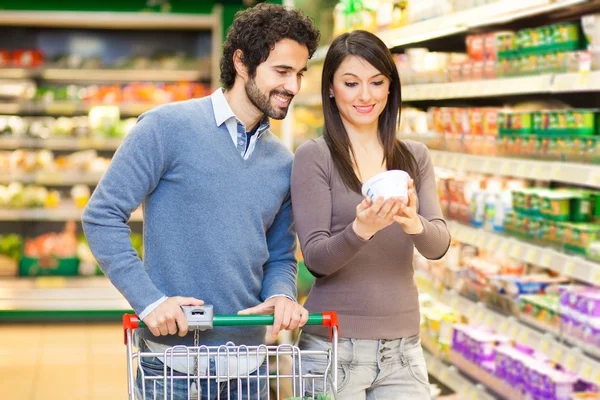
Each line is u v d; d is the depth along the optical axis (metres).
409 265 2.85
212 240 2.66
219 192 2.66
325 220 2.75
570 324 3.69
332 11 6.21
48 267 8.25
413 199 2.44
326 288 2.82
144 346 2.77
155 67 8.43
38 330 7.62
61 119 8.37
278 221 2.91
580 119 3.71
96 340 7.28
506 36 4.17
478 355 4.47
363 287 2.78
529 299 4.04
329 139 2.83
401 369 2.84
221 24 7.95
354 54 2.73
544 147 3.90
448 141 4.76
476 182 4.62
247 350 2.47
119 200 2.59
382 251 2.78
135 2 7.90
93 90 8.43
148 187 2.64
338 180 2.80
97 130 8.30
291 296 2.68
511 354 4.23
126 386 5.92
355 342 2.78
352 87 2.76
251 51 2.58
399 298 2.80
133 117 8.86
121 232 2.59
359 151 2.88
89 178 8.30
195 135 2.66
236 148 2.71
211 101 2.75
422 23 4.44
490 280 4.35
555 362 3.91
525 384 4.04
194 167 2.65
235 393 2.78
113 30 8.57
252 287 2.78
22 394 5.69
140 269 2.58
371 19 5.29
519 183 4.54
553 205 3.87
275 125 6.51
